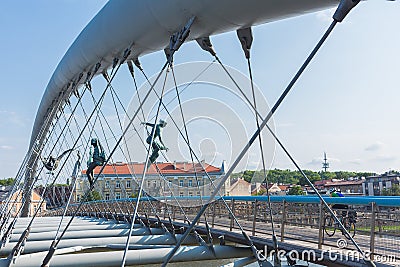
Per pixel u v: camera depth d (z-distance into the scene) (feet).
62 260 21.97
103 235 34.17
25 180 43.19
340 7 11.66
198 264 29.14
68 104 37.78
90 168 46.01
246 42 16.05
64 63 33.17
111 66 26.99
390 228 19.43
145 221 41.88
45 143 39.63
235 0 13.98
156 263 23.16
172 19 16.63
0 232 31.37
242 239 26.30
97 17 23.98
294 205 26.23
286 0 13.14
